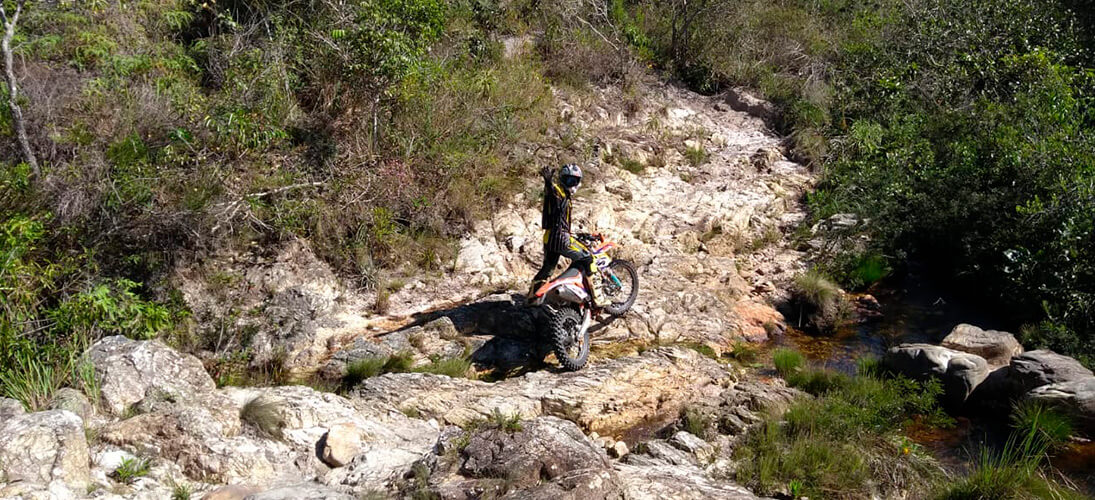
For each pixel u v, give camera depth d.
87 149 8.70
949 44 13.41
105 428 5.40
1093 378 6.49
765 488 5.36
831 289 9.21
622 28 14.95
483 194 10.23
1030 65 11.84
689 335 8.48
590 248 7.82
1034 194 9.42
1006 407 6.77
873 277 9.90
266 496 4.63
